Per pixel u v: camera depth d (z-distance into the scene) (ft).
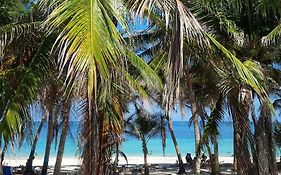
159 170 105.81
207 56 33.22
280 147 92.07
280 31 37.40
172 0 14.20
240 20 43.01
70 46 12.12
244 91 35.96
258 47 42.45
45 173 76.54
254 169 43.39
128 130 92.58
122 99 23.53
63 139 49.01
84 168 19.20
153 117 95.86
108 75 12.86
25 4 36.37
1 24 35.06
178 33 13.96
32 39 31.78
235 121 37.37
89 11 12.72
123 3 14.69
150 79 29.60
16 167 100.63
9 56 33.63
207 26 38.68
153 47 53.47
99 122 21.43
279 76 52.70
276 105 96.99
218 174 82.33
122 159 151.74
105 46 12.51
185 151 230.48
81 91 13.67
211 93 44.75
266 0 39.45
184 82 46.75
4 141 24.14
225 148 248.32
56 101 31.09
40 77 26.45
